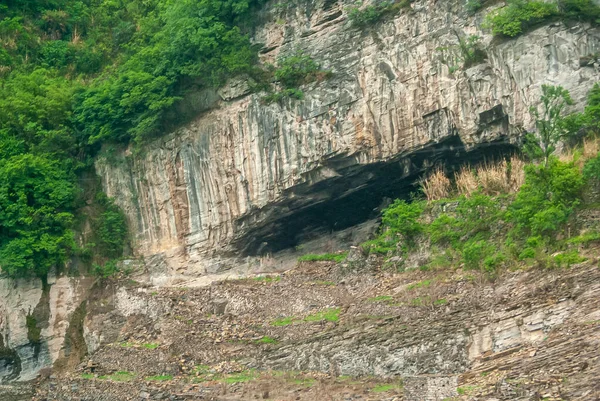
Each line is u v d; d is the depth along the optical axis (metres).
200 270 69.75
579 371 46.88
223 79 69.50
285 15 69.44
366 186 66.25
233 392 56.50
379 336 55.16
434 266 58.78
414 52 64.00
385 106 64.50
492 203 59.00
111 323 67.62
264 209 67.81
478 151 62.78
